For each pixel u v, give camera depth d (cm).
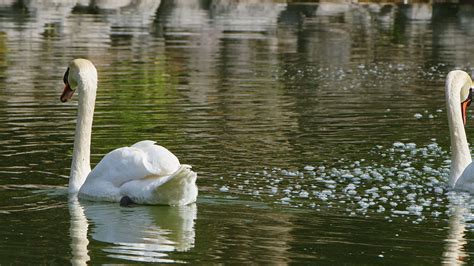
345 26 4469
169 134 1920
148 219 1330
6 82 2589
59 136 1888
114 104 2273
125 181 1423
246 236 1250
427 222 1331
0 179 1551
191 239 1233
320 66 3184
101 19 4278
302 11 5019
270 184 1534
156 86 2595
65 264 1122
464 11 5272
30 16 4250
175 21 4372
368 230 1286
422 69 3153
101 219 1330
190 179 1377
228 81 2745
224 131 1964
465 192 1517
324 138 1920
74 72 1514
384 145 1862
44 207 1394
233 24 4378
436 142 1905
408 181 1577
